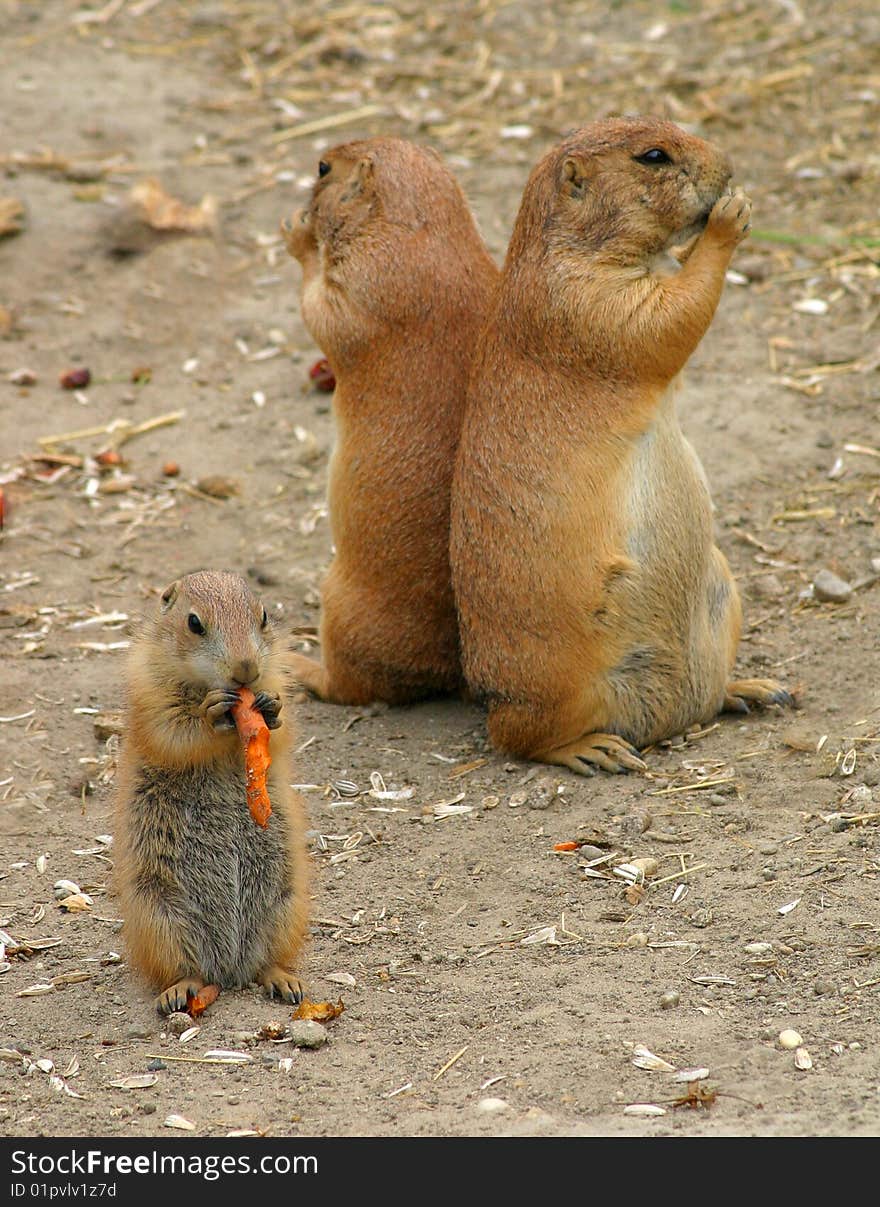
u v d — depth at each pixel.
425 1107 7.74
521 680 11.55
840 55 22.52
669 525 11.42
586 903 9.94
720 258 11.24
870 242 18.44
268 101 22.67
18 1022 8.91
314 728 12.58
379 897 10.21
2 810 11.38
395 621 12.55
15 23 24.88
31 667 13.23
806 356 16.91
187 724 8.85
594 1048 8.23
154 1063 8.36
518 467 11.40
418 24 24.48
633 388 11.33
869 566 13.93
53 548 15.09
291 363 17.88
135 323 18.56
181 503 15.81
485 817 11.12
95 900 10.32
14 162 21.00
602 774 11.52
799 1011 8.50
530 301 11.45
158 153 21.47
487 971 9.26
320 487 15.95
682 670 11.73
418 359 12.39
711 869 10.13
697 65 22.62
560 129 21.36
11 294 18.95
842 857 10.02
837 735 11.60
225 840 9.08
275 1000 9.02
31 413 17.16
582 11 24.45
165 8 25.33
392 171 12.77
